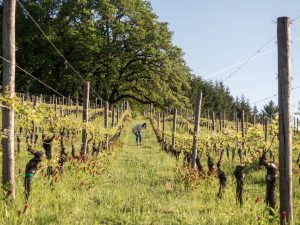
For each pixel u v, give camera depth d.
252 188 13.41
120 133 35.84
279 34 7.56
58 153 12.34
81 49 51.56
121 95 58.91
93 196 10.67
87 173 12.55
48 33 52.59
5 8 8.52
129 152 25.25
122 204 9.93
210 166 14.55
